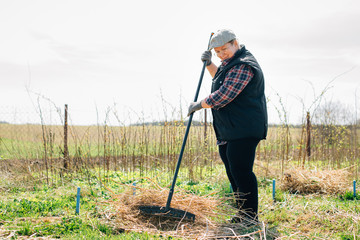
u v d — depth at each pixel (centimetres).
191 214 322
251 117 321
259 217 361
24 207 359
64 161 602
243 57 324
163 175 584
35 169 591
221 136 342
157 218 333
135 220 324
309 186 494
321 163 724
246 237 297
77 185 491
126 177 569
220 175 562
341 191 477
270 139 713
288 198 443
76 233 297
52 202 387
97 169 631
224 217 349
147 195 353
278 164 666
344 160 728
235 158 330
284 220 359
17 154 697
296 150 835
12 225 305
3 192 455
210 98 319
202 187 492
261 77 326
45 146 559
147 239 281
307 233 319
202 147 637
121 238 283
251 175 334
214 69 386
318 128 806
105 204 375
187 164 614
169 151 630
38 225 308
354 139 799
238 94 321
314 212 379
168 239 287
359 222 338
